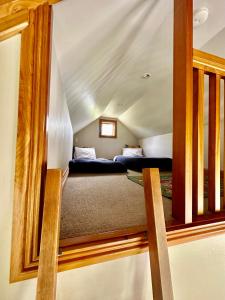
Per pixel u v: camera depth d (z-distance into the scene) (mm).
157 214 640
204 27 1686
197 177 959
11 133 564
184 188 873
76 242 656
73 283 609
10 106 563
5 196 556
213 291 883
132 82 2816
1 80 558
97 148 5469
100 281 647
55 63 1097
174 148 951
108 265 662
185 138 875
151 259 640
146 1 1059
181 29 900
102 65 1679
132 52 1791
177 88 930
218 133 1033
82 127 5090
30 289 548
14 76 566
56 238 493
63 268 592
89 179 2447
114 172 3146
